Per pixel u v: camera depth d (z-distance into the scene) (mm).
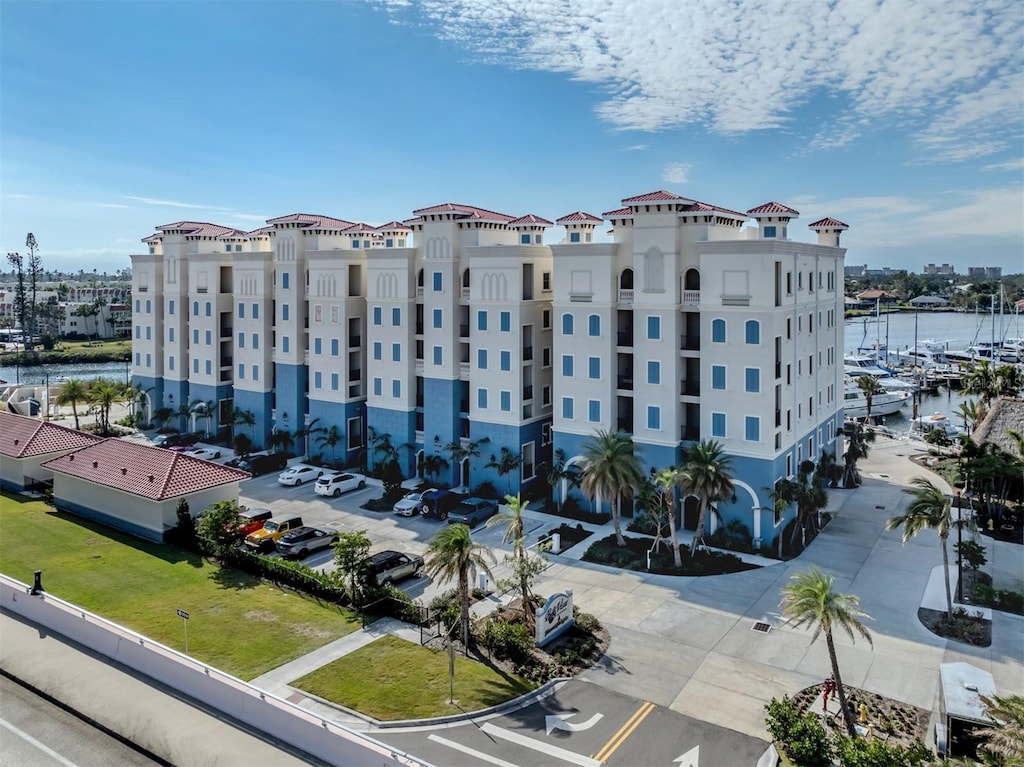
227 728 25062
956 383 117562
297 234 63906
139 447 49500
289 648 30672
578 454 49844
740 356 43156
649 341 46438
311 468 58312
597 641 31750
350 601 34844
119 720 25516
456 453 54500
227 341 71875
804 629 32938
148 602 35062
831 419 56906
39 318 188000
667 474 39969
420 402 59094
